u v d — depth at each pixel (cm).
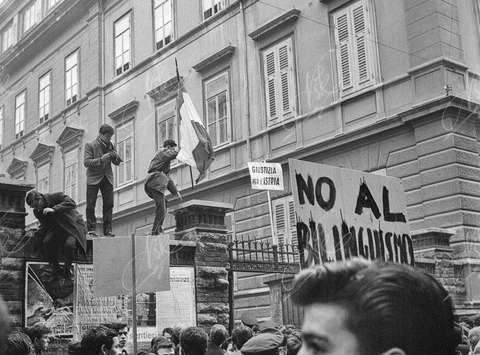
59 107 2717
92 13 2536
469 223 1284
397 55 1462
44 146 2714
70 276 842
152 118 2134
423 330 89
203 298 977
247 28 1869
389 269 94
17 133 3084
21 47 3022
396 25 1477
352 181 550
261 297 1648
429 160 1350
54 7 2759
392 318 88
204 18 2034
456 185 1295
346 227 532
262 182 1395
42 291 817
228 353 495
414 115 1377
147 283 557
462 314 1131
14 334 306
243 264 1070
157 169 1064
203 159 1367
